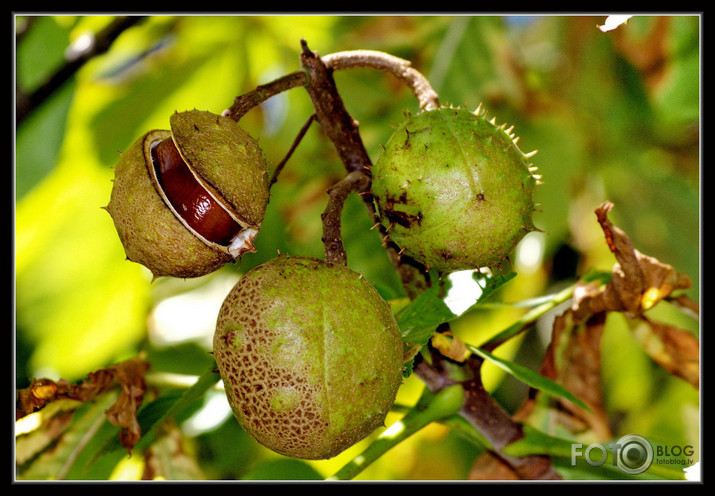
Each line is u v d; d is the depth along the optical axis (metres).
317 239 0.65
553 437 0.50
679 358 0.53
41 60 0.62
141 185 0.47
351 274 0.45
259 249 0.65
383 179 0.47
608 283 0.51
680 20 0.59
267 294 0.44
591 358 0.53
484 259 0.47
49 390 0.50
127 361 0.52
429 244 0.47
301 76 0.48
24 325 0.65
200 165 0.46
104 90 0.65
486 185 0.47
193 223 0.47
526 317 0.51
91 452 0.52
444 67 0.64
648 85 0.61
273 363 0.44
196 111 0.47
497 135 0.47
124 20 0.61
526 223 0.47
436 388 0.49
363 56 0.48
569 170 0.65
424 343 0.46
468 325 0.65
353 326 0.44
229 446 0.62
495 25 0.65
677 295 0.53
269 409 0.44
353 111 0.65
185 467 0.54
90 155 0.65
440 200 0.46
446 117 0.47
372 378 0.44
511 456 0.50
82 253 0.65
